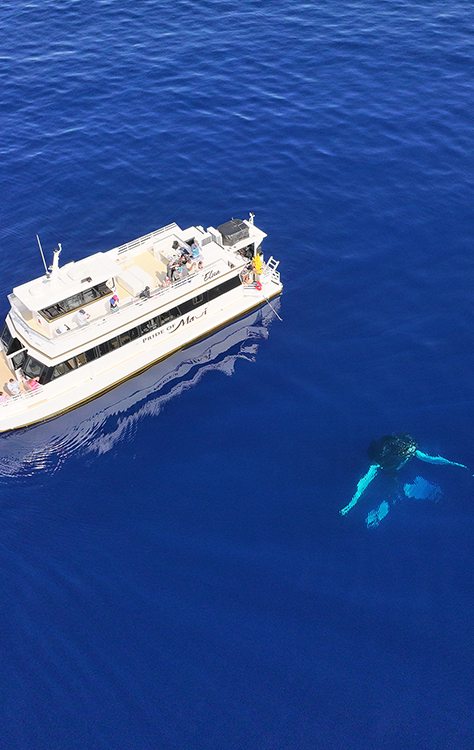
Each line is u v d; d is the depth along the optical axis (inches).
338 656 1032.2
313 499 1243.8
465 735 949.2
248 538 1187.3
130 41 2541.8
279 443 1347.2
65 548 1184.8
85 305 1428.4
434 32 2536.9
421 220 1835.6
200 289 1562.5
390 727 957.8
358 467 1291.8
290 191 1948.8
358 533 1190.3
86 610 1098.1
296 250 1771.7
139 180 2001.7
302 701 984.3
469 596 1103.0
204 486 1277.1
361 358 1501.0
